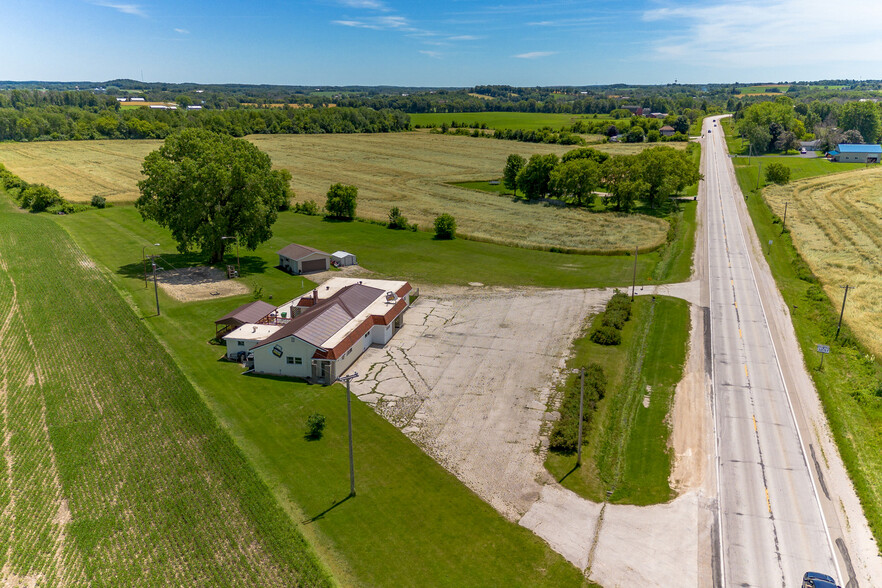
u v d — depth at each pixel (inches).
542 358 2367.1
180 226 3314.5
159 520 1430.9
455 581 1268.5
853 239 4045.3
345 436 1824.6
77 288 3026.6
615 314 2714.1
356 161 7839.6
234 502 1497.3
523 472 1654.8
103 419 1877.5
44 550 1341.0
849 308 2856.8
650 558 1342.3
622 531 1429.6
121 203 5236.2
